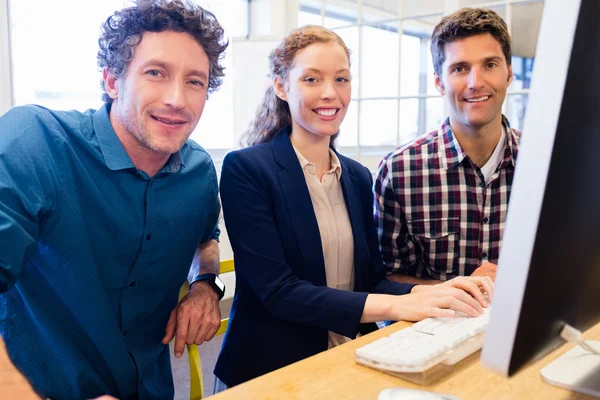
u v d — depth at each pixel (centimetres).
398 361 67
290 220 117
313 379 66
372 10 277
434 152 154
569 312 45
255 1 327
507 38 139
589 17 35
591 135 39
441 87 152
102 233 100
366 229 136
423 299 94
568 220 39
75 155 97
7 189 82
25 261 85
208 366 240
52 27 249
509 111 236
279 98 135
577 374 65
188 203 111
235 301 124
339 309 100
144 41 97
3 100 231
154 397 112
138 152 105
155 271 108
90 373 100
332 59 121
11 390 53
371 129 285
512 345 39
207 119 324
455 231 152
